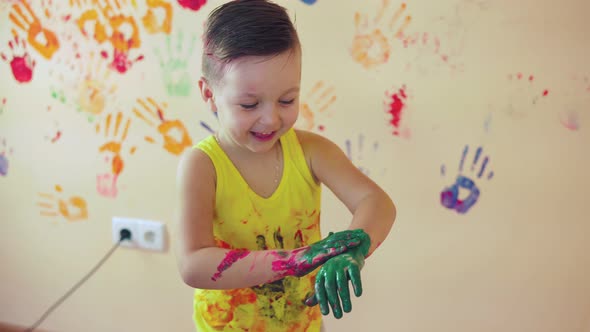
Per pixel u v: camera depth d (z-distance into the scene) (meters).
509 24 1.12
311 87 1.26
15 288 1.69
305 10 1.22
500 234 1.26
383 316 1.41
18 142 1.52
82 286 1.62
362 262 0.67
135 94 1.39
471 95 1.18
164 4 1.29
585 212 1.20
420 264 1.33
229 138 0.82
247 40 0.67
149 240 1.50
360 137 1.27
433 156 1.24
